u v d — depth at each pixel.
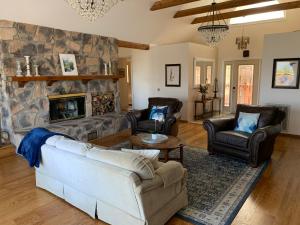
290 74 5.47
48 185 3.01
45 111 5.06
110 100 6.49
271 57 5.66
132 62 8.80
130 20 5.92
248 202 2.76
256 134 3.66
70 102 5.60
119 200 2.16
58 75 5.18
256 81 7.93
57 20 4.86
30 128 4.72
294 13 6.81
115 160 2.15
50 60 5.05
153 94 8.22
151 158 2.29
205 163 3.94
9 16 4.23
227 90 8.66
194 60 7.36
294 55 5.36
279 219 2.44
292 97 5.52
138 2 5.41
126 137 5.66
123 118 6.12
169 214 2.37
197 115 7.89
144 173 2.02
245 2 5.43
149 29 6.75
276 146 4.89
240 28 7.89
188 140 5.36
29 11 4.33
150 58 8.09
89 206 2.48
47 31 4.94
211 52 8.26
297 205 2.69
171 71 7.55
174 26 7.21
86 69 5.84
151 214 2.11
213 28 4.66
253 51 7.76
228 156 4.10
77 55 5.60
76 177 2.51
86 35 5.75
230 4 5.62
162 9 6.03
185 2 5.25
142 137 4.11
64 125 5.02
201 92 7.69
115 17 5.54
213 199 2.82
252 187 3.11
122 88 9.69
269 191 3.01
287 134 5.70
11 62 4.45
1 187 3.22
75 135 4.97
